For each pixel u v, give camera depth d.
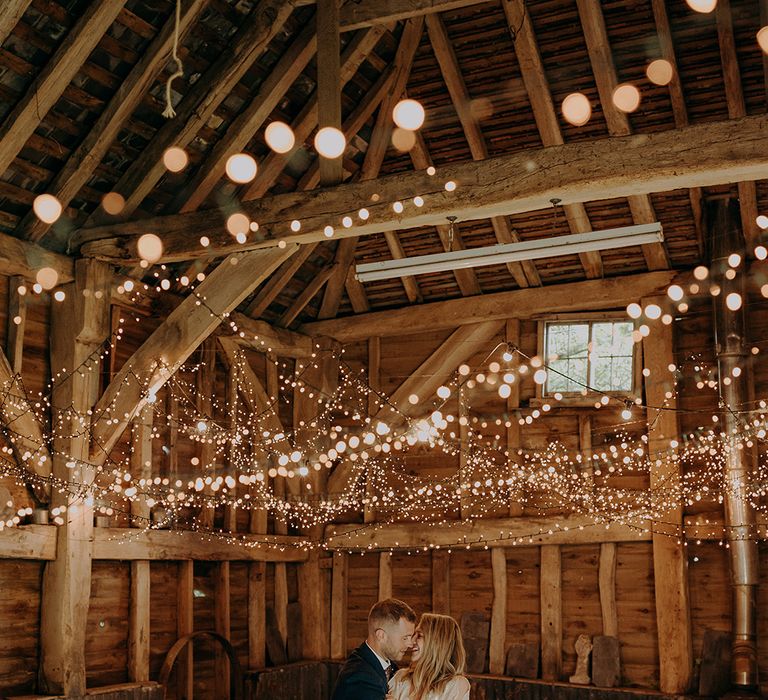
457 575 9.55
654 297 8.95
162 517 8.27
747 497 8.08
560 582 9.03
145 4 6.56
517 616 9.20
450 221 6.37
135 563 7.97
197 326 7.34
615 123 7.97
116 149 7.28
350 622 9.97
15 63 6.27
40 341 7.46
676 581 8.38
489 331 9.65
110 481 7.85
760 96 7.65
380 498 9.97
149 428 8.24
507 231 9.22
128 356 8.20
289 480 9.92
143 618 7.96
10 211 7.16
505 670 9.09
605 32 7.46
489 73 8.13
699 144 5.46
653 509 8.59
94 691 7.14
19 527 6.80
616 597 8.80
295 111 8.13
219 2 6.79
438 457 9.80
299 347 10.07
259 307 9.46
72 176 7.02
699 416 8.68
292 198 6.76
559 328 9.50
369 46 7.70
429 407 9.88
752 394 8.32
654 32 7.44
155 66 6.71
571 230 9.03
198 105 7.15
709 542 8.48
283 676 9.09
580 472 9.09
